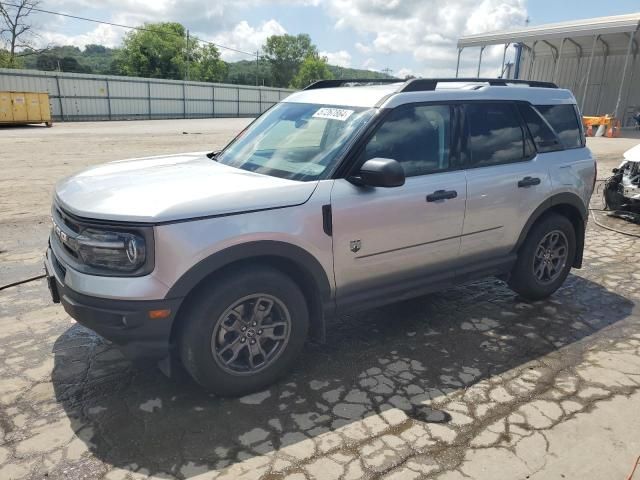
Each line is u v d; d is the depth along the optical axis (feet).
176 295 8.62
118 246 8.45
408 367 11.06
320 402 9.71
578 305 14.56
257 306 9.64
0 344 11.65
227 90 162.71
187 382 10.28
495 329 12.95
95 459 8.07
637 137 82.07
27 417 9.08
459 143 12.18
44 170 37.76
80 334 12.17
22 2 153.58
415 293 11.91
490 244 12.96
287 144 11.61
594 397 10.01
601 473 7.97
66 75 122.01
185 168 11.40
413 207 11.10
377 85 13.08
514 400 9.88
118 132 81.30
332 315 10.72
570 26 83.76
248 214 9.15
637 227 23.12
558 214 14.58
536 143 13.82
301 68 335.47
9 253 18.34
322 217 9.91
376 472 7.89
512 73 115.65
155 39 238.07
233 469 7.91
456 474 7.88
